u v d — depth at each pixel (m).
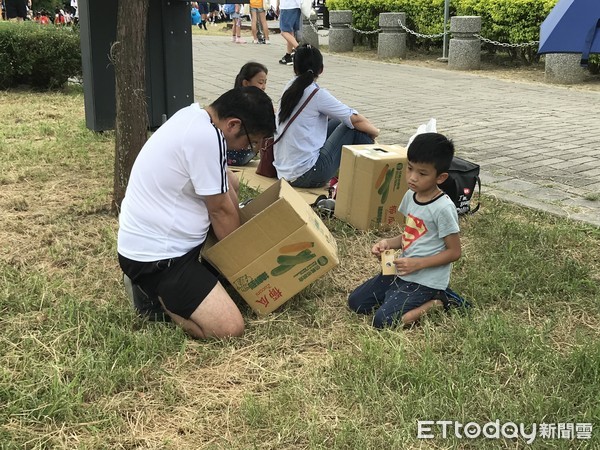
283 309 3.38
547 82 10.58
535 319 3.27
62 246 4.07
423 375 2.68
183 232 3.06
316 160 4.95
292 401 2.58
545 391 2.62
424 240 3.26
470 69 11.99
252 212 3.60
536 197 4.95
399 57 13.64
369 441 2.34
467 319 3.14
